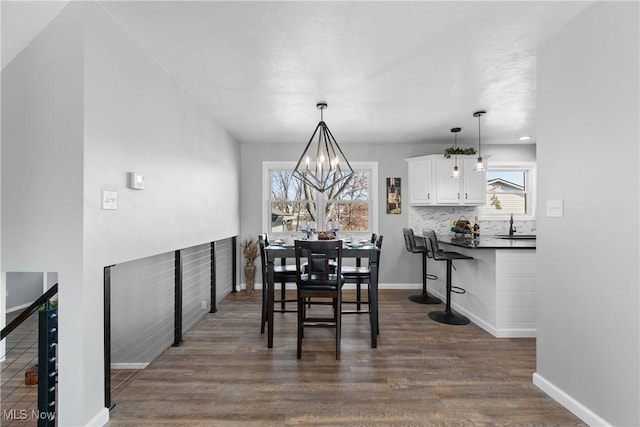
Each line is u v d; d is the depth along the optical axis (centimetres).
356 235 501
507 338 299
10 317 396
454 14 179
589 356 172
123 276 331
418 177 475
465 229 452
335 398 200
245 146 491
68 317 160
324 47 214
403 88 283
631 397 150
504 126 402
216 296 418
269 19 183
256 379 222
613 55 156
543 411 187
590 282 171
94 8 167
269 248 283
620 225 154
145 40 204
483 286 327
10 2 143
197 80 263
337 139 469
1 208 163
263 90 285
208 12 176
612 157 157
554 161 196
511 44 208
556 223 195
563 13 175
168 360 252
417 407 191
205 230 335
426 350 271
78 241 160
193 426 173
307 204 503
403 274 496
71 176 160
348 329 320
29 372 237
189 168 292
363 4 171
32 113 163
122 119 191
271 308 277
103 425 173
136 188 202
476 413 185
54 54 162
